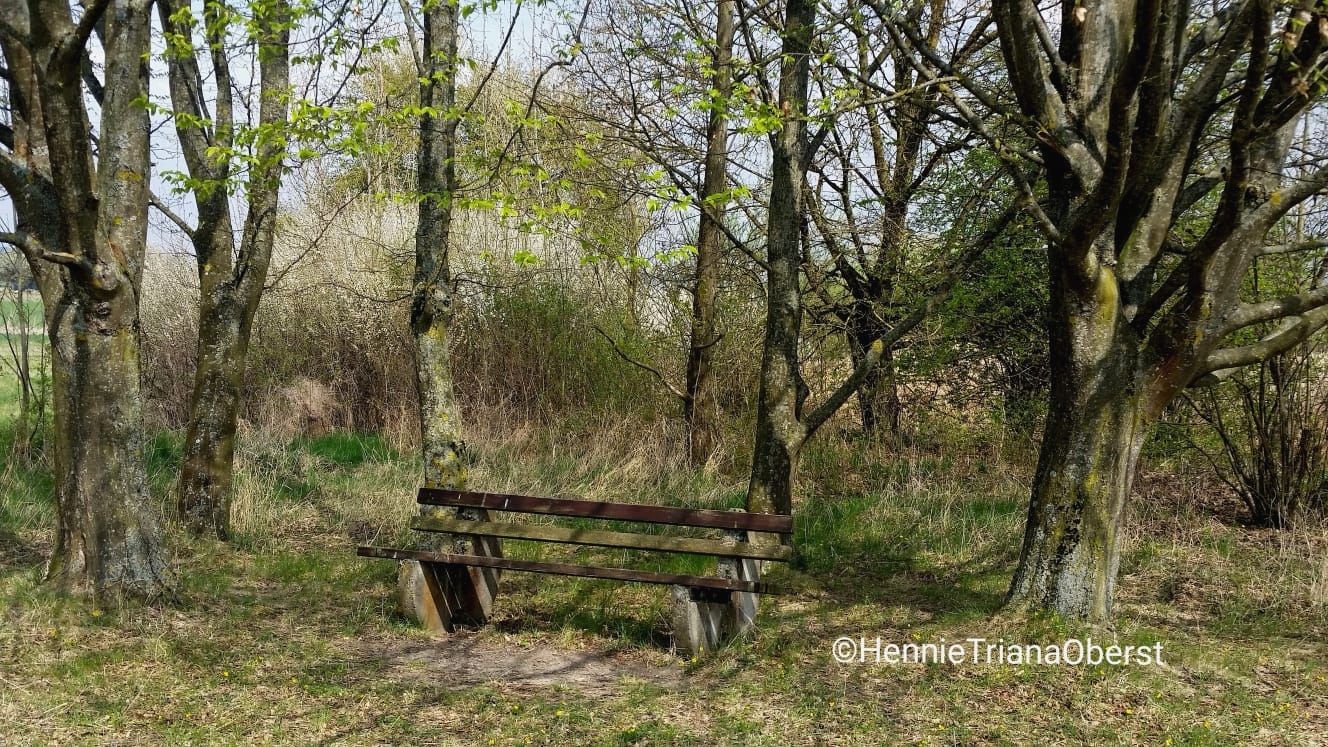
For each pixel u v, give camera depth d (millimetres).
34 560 6781
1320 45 4152
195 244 7500
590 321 11461
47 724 4219
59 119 5094
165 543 7008
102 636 5262
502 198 5426
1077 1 5328
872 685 4980
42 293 5770
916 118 8875
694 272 10320
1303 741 4336
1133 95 4477
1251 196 4758
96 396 5637
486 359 11898
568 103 10234
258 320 13047
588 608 6293
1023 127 5461
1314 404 7707
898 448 10164
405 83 9156
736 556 5238
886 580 7035
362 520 8305
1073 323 5469
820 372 10453
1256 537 7750
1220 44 5211
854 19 6719
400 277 12781
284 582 6688
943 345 9703
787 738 4348
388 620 5938
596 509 5566
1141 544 7512
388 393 12461
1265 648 5598
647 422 10828
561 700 4766
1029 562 5688
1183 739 4340
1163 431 8539
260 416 12266
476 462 10109
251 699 4625
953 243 9281
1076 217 5051
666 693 4875
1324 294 5461
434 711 4582
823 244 10586
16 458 9219
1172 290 5426
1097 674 5016
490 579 6113
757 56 7969
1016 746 4273
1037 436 9734
